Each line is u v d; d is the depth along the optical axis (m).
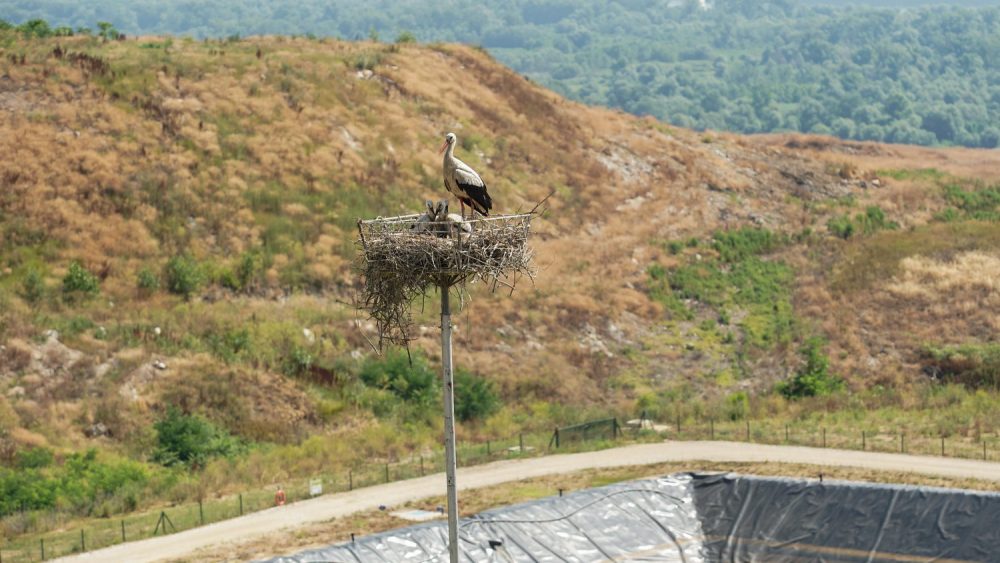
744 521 34.75
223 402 48.50
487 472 44.38
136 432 45.78
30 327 49.62
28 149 60.69
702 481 36.38
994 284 66.69
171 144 65.75
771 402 55.16
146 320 53.06
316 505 40.22
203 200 62.72
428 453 47.78
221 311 55.56
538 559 32.28
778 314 67.31
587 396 57.00
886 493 33.66
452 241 22.73
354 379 52.84
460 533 32.19
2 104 64.12
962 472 41.34
